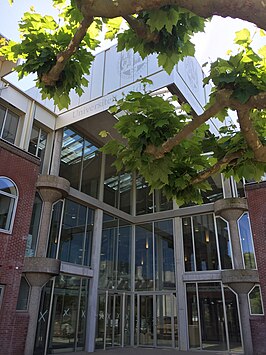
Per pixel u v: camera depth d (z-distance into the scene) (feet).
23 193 37.06
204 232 46.98
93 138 51.93
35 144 43.50
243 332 37.86
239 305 39.34
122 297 49.03
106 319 44.52
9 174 36.04
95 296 43.55
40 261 35.65
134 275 51.90
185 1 7.64
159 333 45.60
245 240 42.11
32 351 33.35
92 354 37.76
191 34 11.16
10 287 33.06
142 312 48.60
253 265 40.68
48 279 36.24
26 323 33.78
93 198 48.34
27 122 41.86
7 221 34.76
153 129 12.66
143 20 10.48
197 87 40.81
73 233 43.96
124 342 46.68
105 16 8.79
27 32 13.87
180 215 50.01
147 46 11.52
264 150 11.41
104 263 47.47
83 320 41.86
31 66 12.77
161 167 12.89
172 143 12.00
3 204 34.81
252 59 11.81
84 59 13.70
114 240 50.98
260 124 15.06
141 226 54.80
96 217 48.44
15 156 37.24
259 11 6.72
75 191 45.14
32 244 37.81
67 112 45.32
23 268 35.04
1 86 39.37
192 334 42.52
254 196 42.01
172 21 8.95
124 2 8.28
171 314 45.47
